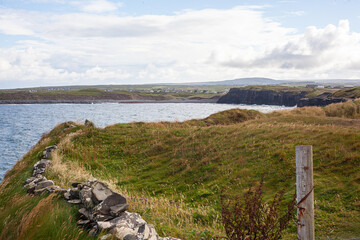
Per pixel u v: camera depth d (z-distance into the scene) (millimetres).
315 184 12188
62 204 8055
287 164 14492
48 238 5734
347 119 28516
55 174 13930
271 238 5270
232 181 14344
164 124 31344
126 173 18375
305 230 4988
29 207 7410
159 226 7980
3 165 35594
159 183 16312
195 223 9594
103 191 7664
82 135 25109
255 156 16484
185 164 17922
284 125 21875
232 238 5398
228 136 21000
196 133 22922
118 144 23422
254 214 5367
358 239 7934
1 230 6055
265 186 13219
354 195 10602
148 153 21250
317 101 125562
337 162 13508
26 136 62938
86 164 19266
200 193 13680
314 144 16141
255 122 28438
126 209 7371
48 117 117000
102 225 6324
